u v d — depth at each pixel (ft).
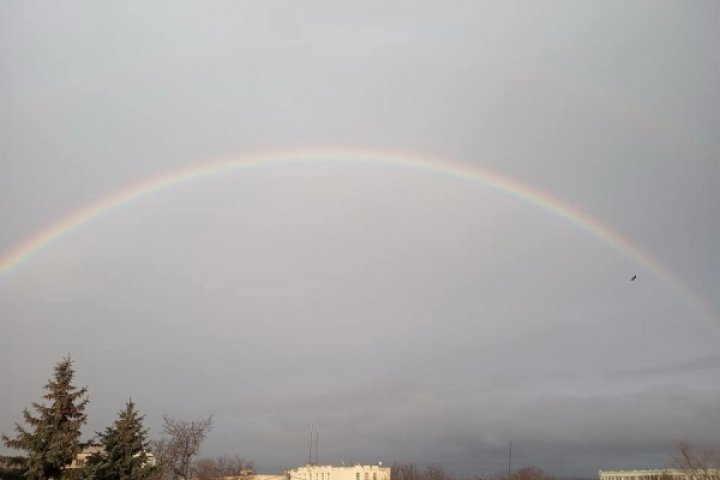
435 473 518.78
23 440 131.54
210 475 380.78
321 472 574.15
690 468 256.93
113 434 152.15
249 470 411.34
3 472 130.11
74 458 138.41
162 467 162.91
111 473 146.30
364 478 568.82
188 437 261.44
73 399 137.90
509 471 436.76
